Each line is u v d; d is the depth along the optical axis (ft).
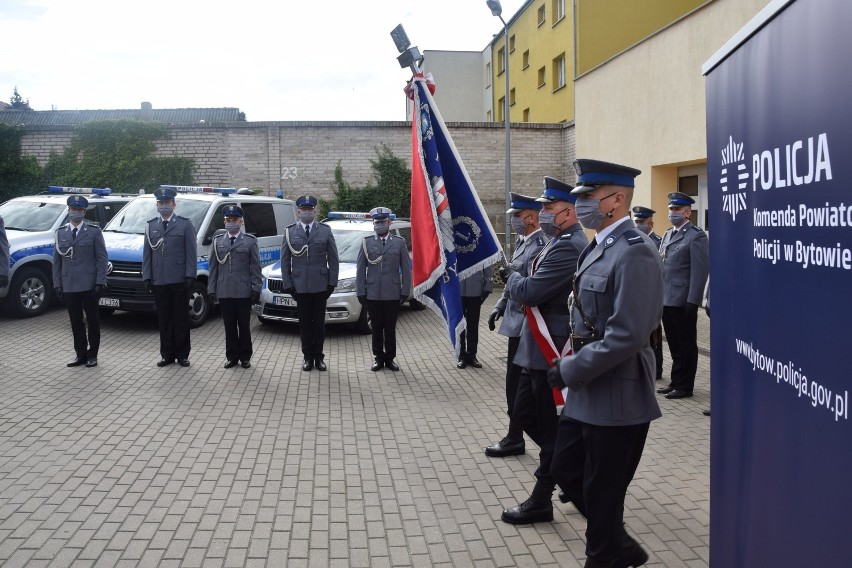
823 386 5.90
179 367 28.40
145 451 18.37
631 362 10.68
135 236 38.24
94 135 62.64
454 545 13.30
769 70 7.12
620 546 10.75
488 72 143.64
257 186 64.95
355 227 41.88
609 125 48.65
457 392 25.14
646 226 26.86
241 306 28.40
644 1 79.71
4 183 61.77
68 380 25.82
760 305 7.43
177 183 63.93
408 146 65.67
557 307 13.98
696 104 38.14
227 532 13.75
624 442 10.62
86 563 12.39
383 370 28.68
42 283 39.11
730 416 8.51
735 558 8.24
